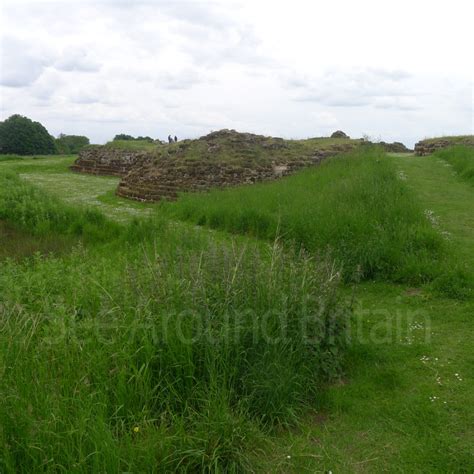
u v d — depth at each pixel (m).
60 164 30.52
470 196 10.66
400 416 3.51
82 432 2.61
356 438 3.31
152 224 8.98
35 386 2.88
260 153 18.50
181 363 3.35
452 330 4.87
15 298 4.39
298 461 3.07
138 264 5.70
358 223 7.51
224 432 2.96
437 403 3.63
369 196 9.32
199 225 10.66
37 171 28.17
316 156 18.91
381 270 6.48
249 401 3.35
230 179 16.83
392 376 3.99
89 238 9.14
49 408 2.72
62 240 8.75
